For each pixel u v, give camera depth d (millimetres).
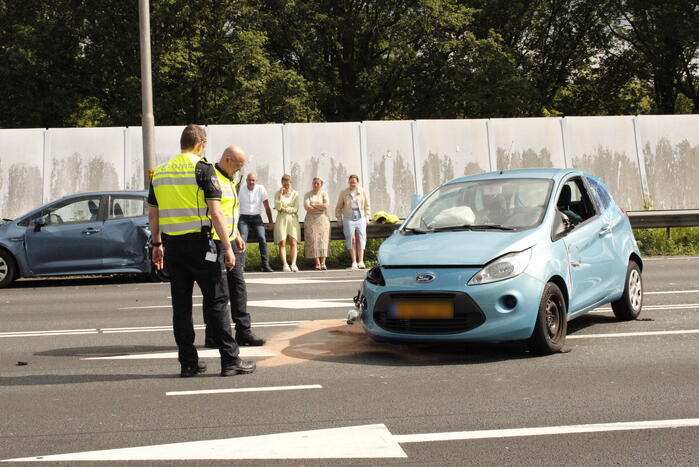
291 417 6551
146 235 18609
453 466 5270
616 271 10766
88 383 8039
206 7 42219
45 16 43375
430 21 46469
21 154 26906
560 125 30062
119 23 41969
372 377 8016
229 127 27844
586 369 8148
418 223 10141
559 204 10375
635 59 52469
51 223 18531
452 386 7535
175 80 42750
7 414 6820
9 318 13234
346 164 28297
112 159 27188
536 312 8734
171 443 5879
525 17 51125
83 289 17719
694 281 15711
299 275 19438
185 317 8289
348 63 49906
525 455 5465
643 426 6090
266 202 20703
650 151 30672
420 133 28938
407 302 8820
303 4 46094
